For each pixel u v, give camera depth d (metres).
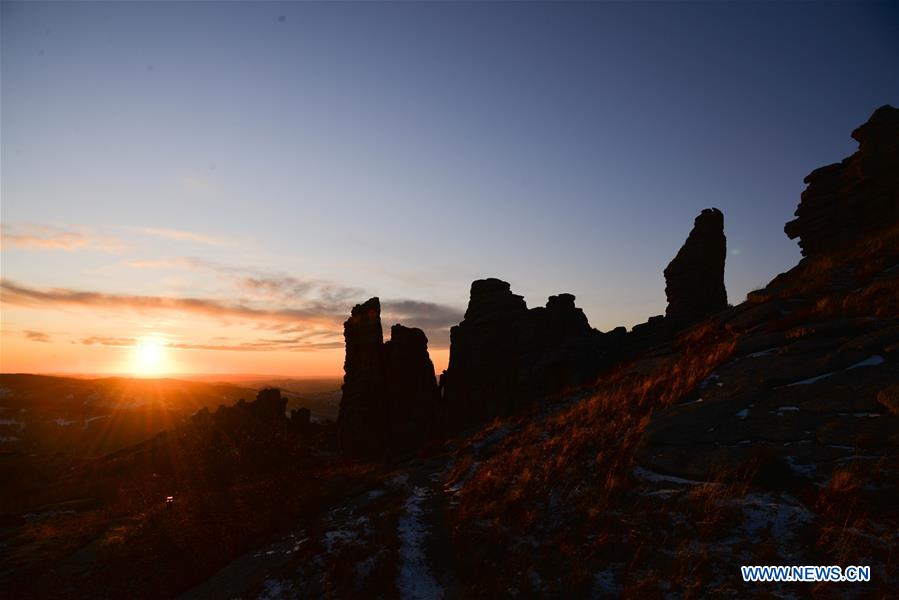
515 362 56.59
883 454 10.82
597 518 12.30
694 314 44.25
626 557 10.60
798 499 10.57
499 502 15.27
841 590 7.96
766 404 14.89
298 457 33.38
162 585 16.78
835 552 8.77
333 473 30.58
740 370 18.28
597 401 22.53
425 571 12.75
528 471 16.59
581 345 46.91
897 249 23.95
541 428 22.42
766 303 25.11
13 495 50.59
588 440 17.69
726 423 14.61
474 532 13.91
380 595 11.87
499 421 29.00
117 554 20.33
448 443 30.30
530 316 59.75
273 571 14.73
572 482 14.84
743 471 11.78
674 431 15.16
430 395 60.25
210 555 18.25
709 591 8.82
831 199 34.69
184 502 25.47
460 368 61.22
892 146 31.84
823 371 15.48
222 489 27.33
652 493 12.65
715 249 45.91
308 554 14.90
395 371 60.03
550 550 11.77
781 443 12.70
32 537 27.81
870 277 22.36
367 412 56.19
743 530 10.15
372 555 13.66
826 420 12.88
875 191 31.98
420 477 22.34
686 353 25.11
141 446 69.94
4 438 121.31
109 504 37.53
